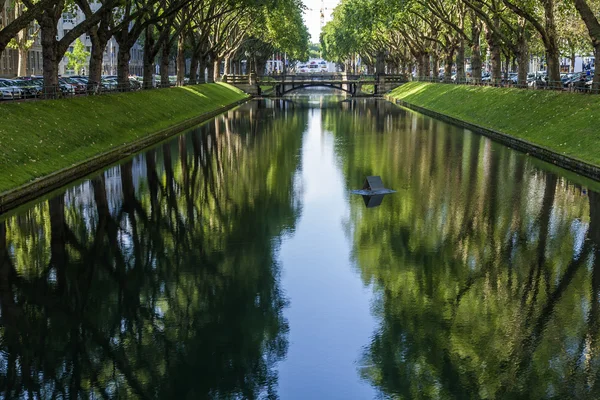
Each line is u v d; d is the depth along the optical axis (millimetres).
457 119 58312
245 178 29688
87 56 113875
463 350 12445
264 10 87375
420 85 96188
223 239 19859
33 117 33312
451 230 20516
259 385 11062
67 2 46812
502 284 15828
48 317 14289
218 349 12641
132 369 11875
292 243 19375
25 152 28344
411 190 26594
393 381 11258
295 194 26062
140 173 31125
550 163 33344
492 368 11719
